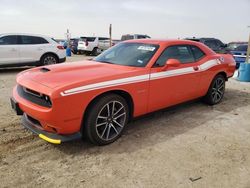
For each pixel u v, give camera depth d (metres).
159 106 4.44
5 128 4.23
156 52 4.36
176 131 4.30
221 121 4.86
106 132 3.70
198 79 5.14
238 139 4.07
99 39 23.14
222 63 5.77
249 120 4.97
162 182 2.89
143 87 4.00
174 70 4.52
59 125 3.21
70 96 3.19
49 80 3.41
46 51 10.97
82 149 3.60
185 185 2.85
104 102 3.52
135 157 3.41
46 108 3.22
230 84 8.78
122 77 3.74
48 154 3.44
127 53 4.58
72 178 2.93
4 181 2.84
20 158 3.32
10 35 10.23
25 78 3.72
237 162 3.36
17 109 3.71
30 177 2.93
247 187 2.85
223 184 2.89
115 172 3.06
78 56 21.23
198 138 4.06
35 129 3.55
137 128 4.38
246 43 14.13
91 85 3.38
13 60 10.23
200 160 3.38
